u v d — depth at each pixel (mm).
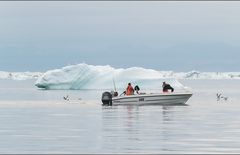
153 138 52625
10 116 82562
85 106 113188
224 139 51719
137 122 70938
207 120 74375
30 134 56000
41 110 99125
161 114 86500
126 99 112188
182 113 89312
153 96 113000
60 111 95688
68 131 59094
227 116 82688
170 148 45656
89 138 52500
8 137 53344
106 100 112062
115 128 62594
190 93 115438
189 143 48844
